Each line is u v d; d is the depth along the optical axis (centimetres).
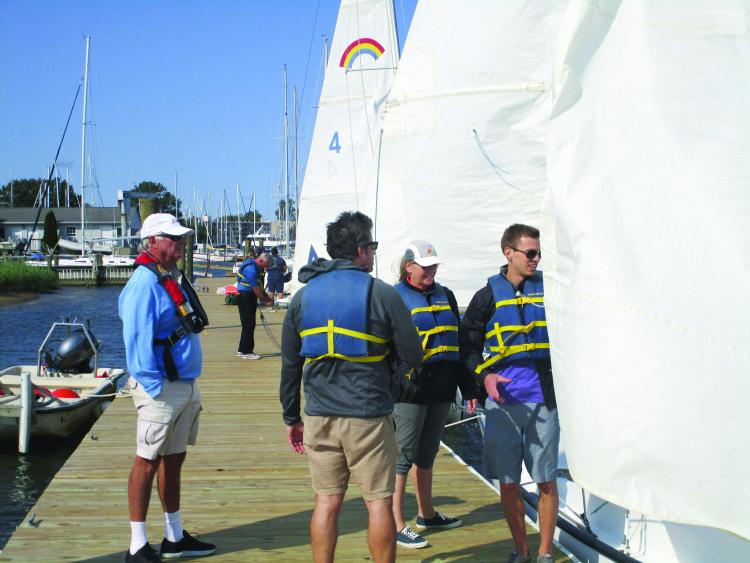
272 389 967
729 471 256
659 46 279
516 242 386
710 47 273
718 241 265
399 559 421
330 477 337
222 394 934
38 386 929
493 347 387
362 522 480
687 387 262
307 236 1609
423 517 465
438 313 425
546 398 379
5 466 834
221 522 477
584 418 282
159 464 407
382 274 771
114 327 2503
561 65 296
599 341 279
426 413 434
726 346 258
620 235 280
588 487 282
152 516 481
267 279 2220
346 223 343
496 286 391
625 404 271
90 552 419
